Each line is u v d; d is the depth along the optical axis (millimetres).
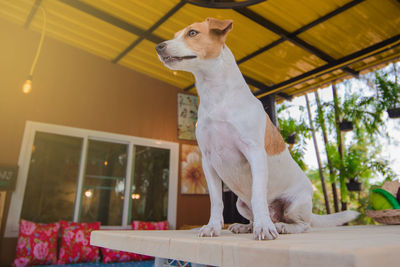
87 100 4676
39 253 3504
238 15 3529
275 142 1257
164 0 3594
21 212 3797
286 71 4516
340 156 4871
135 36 4430
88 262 3770
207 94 1126
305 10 3355
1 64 4180
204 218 5234
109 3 3820
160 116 5309
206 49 1120
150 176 4934
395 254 441
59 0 3686
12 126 4020
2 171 3729
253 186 972
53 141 4266
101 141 4680
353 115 4602
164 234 982
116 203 4527
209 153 1185
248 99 1108
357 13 3318
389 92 4305
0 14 4305
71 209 4156
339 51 3975
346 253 392
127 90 5090
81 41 4684
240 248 551
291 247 465
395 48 3801
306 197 1288
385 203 1593
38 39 4539
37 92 4309
